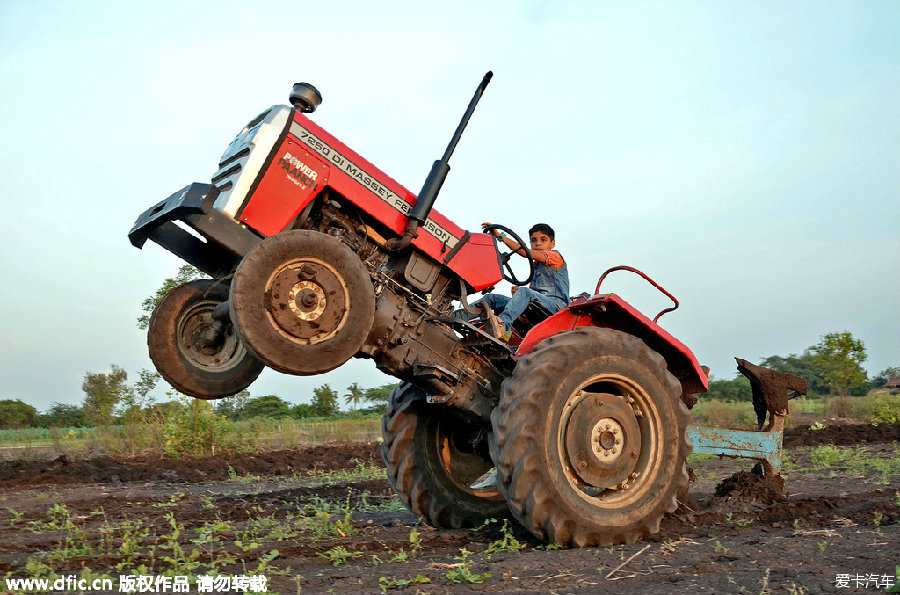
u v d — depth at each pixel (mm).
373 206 4535
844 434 13219
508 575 3312
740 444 5500
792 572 3154
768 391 5586
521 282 5461
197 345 4711
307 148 4355
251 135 4312
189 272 9906
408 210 4668
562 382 4094
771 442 5551
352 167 4512
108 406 13758
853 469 8172
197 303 4711
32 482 8406
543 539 4035
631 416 4320
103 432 13641
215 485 8734
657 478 4293
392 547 4156
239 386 4730
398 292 4645
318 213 4500
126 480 9008
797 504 5094
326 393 50500
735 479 5688
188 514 5750
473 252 4848
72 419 35719
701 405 21469
